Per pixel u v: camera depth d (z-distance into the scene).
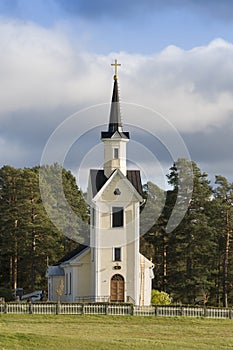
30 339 51.41
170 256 111.00
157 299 95.38
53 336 53.59
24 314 70.81
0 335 51.72
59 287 101.12
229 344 56.66
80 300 91.50
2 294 103.69
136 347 52.06
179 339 58.75
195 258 109.50
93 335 59.09
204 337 60.84
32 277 116.12
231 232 108.44
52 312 71.69
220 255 109.75
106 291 89.12
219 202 108.44
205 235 108.25
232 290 108.44
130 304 74.12
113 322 68.56
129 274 89.50
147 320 70.44
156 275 113.00
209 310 74.00
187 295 107.38
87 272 92.69
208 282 107.00
